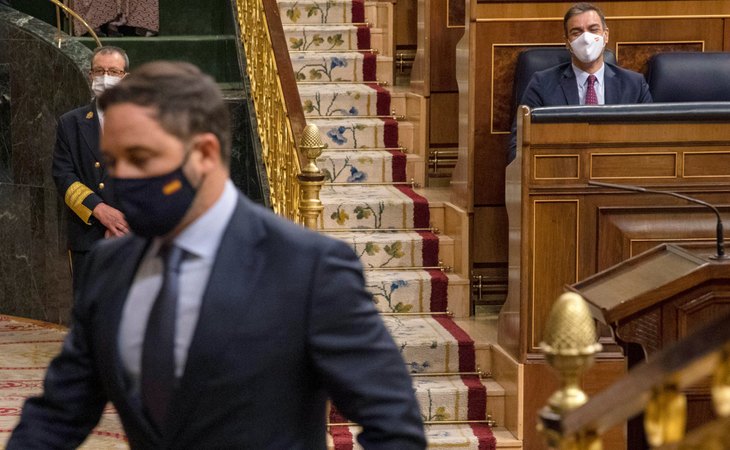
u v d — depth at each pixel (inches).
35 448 267.9
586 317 226.2
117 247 260.7
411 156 915.4
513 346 690.8
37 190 960.3
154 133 232.8
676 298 425.7
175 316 243.3
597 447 209.0
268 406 244.4
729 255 441.1
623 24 823.7
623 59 825.5
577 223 669.9
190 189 238.4
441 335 738.8
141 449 251.6
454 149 925.8
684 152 669.3
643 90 738.8
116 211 687.1
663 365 176.7
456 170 837.2
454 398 703.1
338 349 246.1
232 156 955.3
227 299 241.3
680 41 827.4
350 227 839.7
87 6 1097.4
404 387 253.6
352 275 250.4
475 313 813.2
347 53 1011.3
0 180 978.7
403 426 248.8
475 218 806.5
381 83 1001.5
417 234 833.5
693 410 447.8
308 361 249.4
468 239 799.1
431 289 791.7
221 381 240.1
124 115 233.3
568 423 203.6
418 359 726.5
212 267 244.1
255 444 244.4
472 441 678.5
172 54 1096.8
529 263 670.5
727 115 665.0
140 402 248.4
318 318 245.1
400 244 813.9
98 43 956.6
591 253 671.1
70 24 1101.7
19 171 968.9
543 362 674.2
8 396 760.3
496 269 814.5
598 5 817.5
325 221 836.6
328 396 264.4
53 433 269.7
